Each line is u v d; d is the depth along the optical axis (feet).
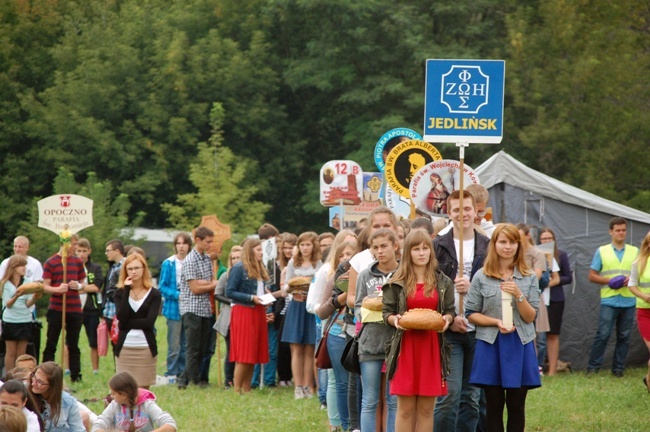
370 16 270.05
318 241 85.71
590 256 101.55
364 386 56.39
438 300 54.08
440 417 56.75
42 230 264.31
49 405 56.08
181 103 285.23
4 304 91.91
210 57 285.02
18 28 300.61
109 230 259.60
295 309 83.97
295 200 301.43
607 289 95.30
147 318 76.79
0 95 292.40
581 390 83.97
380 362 56.24
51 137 285.02
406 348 53.78
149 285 77.46
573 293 101.86
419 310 52.85
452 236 59.21
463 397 58.70
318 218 299.79
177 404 81.25
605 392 83.20
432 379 53.62
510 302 54.49
